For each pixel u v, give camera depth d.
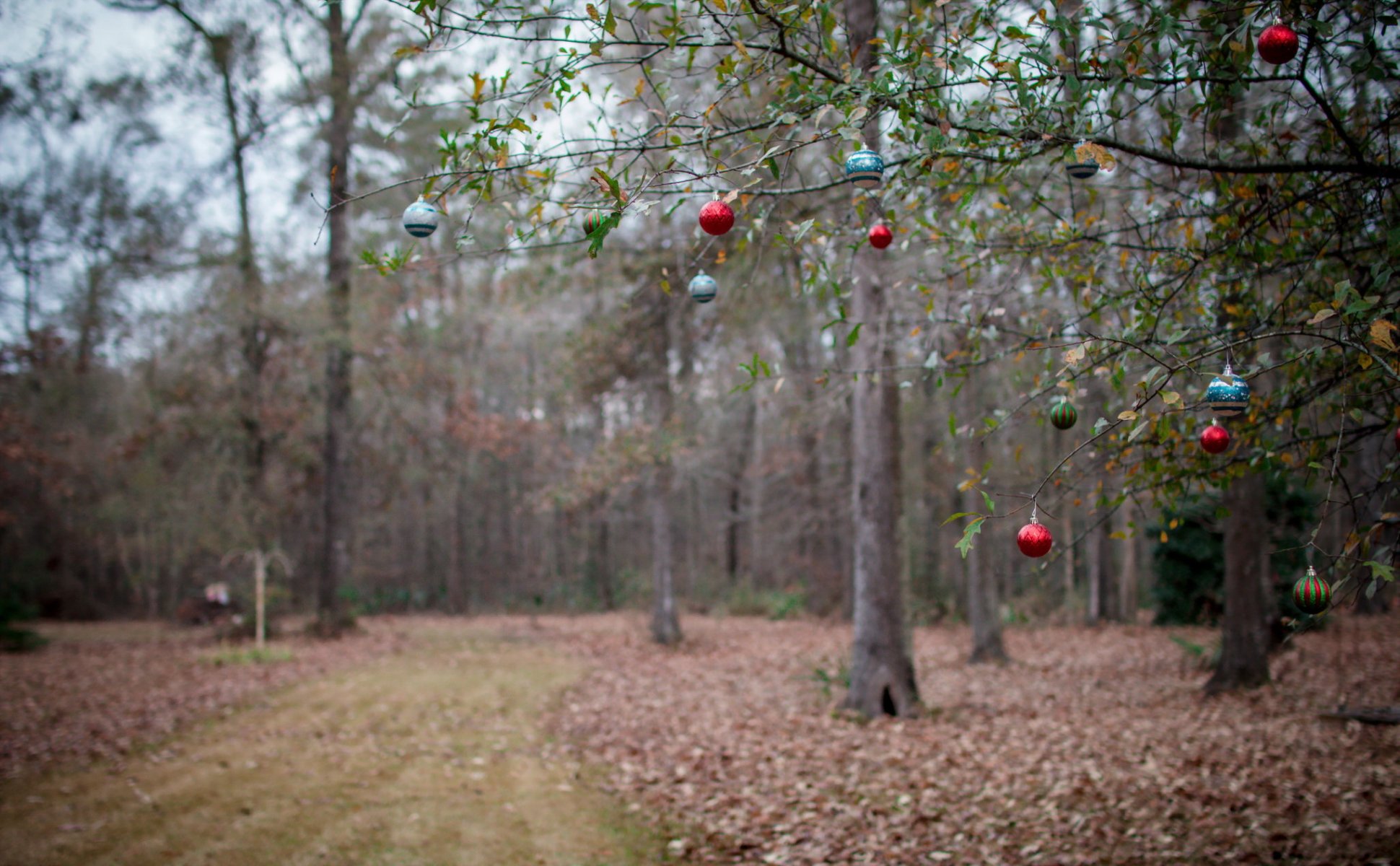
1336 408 2.70
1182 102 2.99
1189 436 3.07
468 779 5.98
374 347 14.80
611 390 13.79
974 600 11.77
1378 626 12.27
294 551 22.98
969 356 3.48
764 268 9.34
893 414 7.86
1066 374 2.62
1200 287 3.04
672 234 11.34
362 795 5.59
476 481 25.41
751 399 15.73
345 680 10.27
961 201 2.88
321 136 13.76
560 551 29.31
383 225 13.30
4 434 14.79
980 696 8.90
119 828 5.01
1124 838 4.34
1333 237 2.84
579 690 9.63
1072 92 2.31
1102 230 3.16
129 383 17.53
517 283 11.54
